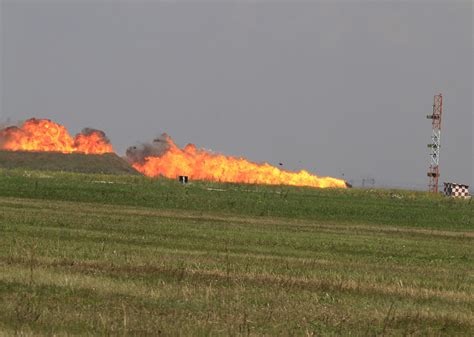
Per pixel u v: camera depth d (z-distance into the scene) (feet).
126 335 181.47
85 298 220.02
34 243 349.61
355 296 252.83
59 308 204.03
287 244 430.61
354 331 204.03
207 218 593.83
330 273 302.25
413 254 423.23
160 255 331.77
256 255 360.48
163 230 465.47
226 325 197.77
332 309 226.38
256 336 189.57
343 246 440.04
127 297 224.33
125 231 447.01
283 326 201.87
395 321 217.56
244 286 255.50
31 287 231.71
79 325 187.01
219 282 261.44
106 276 257.96
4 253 304.09
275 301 232.73
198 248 381.60
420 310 233.96
